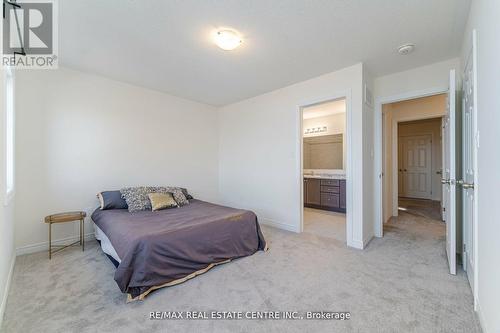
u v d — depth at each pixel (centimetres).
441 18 201
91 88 325
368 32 223
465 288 191
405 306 168
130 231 212
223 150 491
